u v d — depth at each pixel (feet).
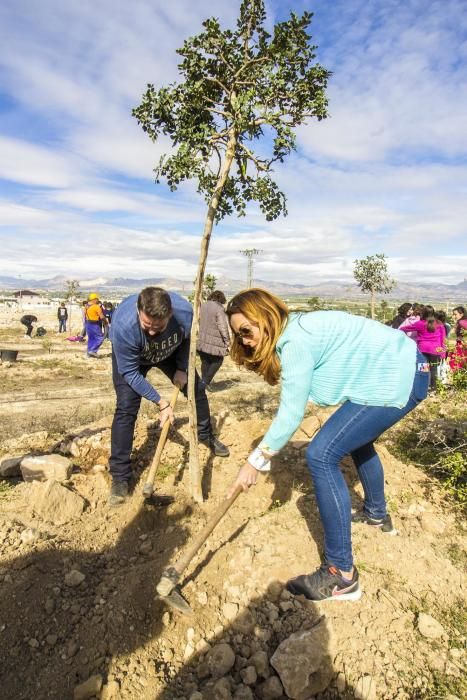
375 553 9.34
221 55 10.55
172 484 12.51
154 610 8.15
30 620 8.09
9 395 30.25
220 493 12.12
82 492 12.25
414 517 11.07
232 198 12.76
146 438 14.94
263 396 28.02
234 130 10.60
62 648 7.68
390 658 7.43
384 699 6.93
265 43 10.48
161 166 11.40
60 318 83.10
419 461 15.19
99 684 7.02
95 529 10.82
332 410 22.15
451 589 8.87
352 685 7.09
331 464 8.01
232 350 7.95
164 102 10.96
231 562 8.92
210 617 8.05
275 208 12.34
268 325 7.34
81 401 28.43
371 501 9.71
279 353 7.59
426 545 9.89
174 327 11.52
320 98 10.36
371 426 7.87
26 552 9.37
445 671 7.34
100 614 8.14
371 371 7.76
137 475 13.03
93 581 9.13
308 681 7.04
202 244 10.93
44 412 25.30
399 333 8.20
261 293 7.59
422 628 7.87
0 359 43.60
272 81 10.14
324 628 7.66
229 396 28.07
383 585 8.70
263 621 7.95
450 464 11.94
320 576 8.15
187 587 8.57
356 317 8.13
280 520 10.11
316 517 10.30
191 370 11.15
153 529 11.09
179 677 7.29
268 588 8.40
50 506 11.01
